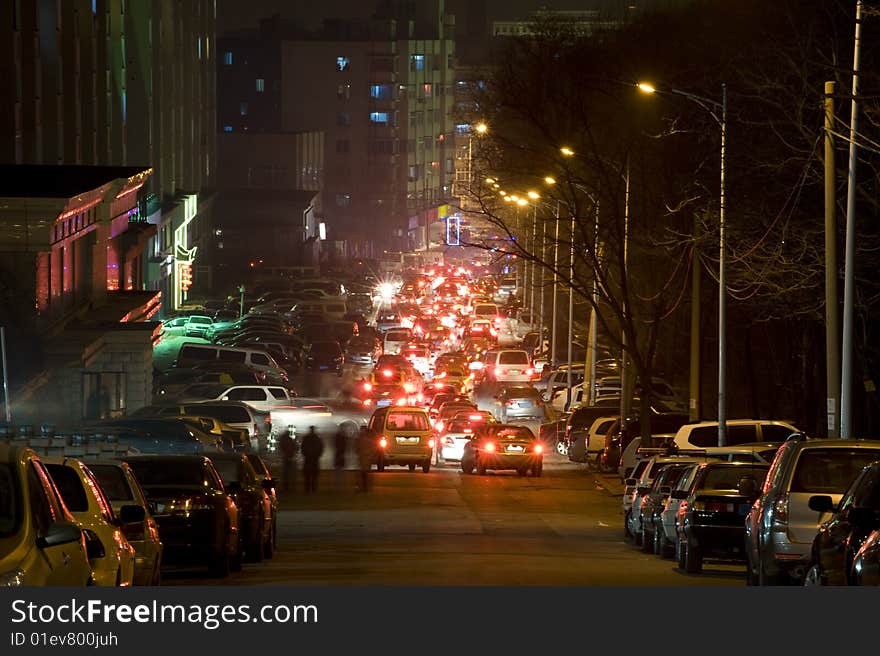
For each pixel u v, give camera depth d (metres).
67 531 26.95
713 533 55.38
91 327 165.62
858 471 42.81
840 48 88.50
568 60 178.62
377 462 131.50
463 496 105.38
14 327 143.38
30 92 168.00
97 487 36.03
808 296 94.75
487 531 79.88
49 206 144.38
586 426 145.62
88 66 198.88
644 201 130.25
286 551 67.12
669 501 63.53
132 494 42.44
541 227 185.12
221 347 195.25
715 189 114.56
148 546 40.69
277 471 126.44
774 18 107.69
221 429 125.25
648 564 61.16
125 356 166.25
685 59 151.62
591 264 133.50
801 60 87.38
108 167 181.88
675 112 129.38
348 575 53.03
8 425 62.06
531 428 184.25
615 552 68.44
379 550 67.12
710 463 58.81
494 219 154.25
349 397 178.75
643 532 68.56
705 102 94.50
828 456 43.25
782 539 42.53
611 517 90.50
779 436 92.38
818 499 37.34
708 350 189.50
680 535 57.53
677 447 90.31
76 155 188.88
